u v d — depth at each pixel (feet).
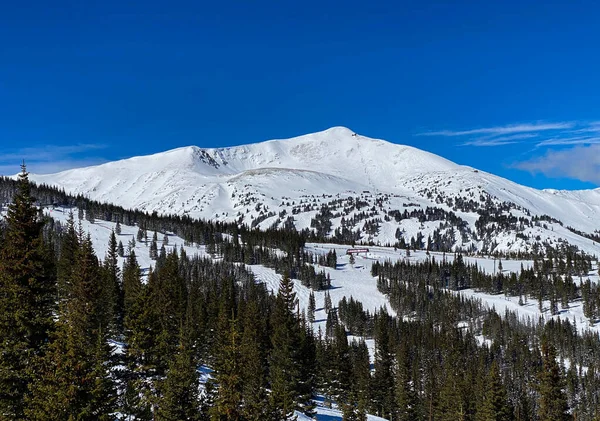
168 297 227.61
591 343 579.48
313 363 275.18
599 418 292.61
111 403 92.22
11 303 98.63
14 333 96.37
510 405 230.48
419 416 326.85
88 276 155.22
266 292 627.05
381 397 326.03
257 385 146.30
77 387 83.71
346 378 310.04
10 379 92.22
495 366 233.55
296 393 226.38
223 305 318.86
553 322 649.61
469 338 547.90
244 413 126.00
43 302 103.65
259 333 265.95
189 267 617.21
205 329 265.54
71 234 313.53
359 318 615.98
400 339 490.90
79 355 86.84
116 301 245.45
